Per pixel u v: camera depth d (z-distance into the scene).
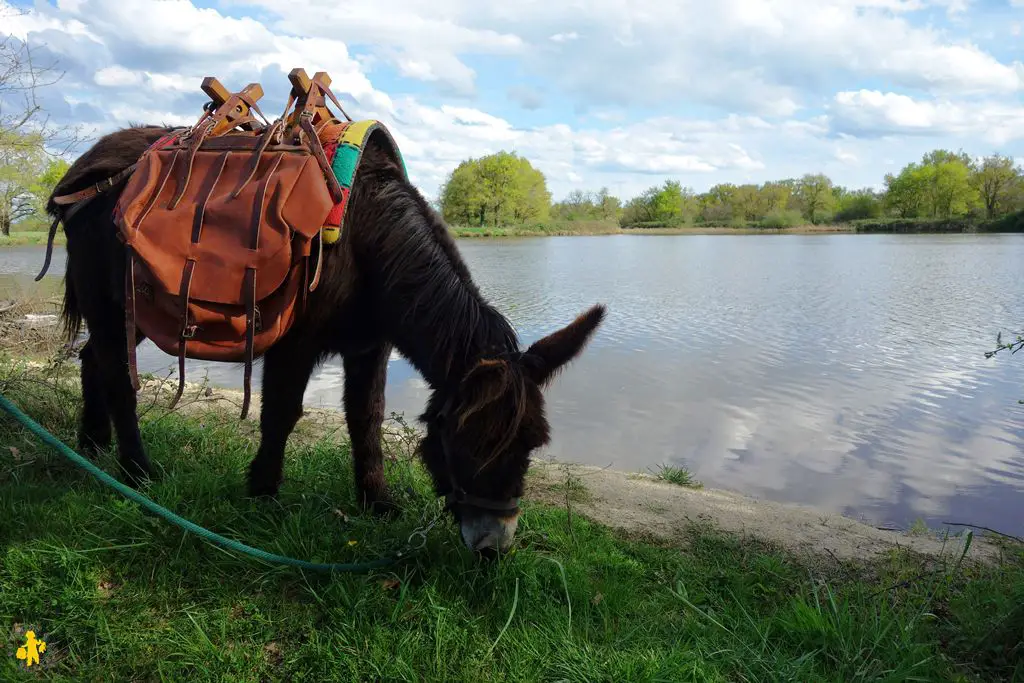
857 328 12.34
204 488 3.29
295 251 2.60
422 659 2.32
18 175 8.77
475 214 74.31
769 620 2.73
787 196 102.06
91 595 2.50
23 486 3.21
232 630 2.43
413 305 2.69
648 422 6.80
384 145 3.12
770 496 5.09
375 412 3.31
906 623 2.74
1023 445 6.26
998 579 3.19
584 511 3.94
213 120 2.95
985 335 11.62
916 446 6.18
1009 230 70.94
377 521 3.22
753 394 7.86
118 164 3.04
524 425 2.34
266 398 3.04
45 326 8.14
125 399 3.33
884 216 90.94
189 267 2.59
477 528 2.43
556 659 2.34
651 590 3.02
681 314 13.94
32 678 2.17
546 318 12.60
